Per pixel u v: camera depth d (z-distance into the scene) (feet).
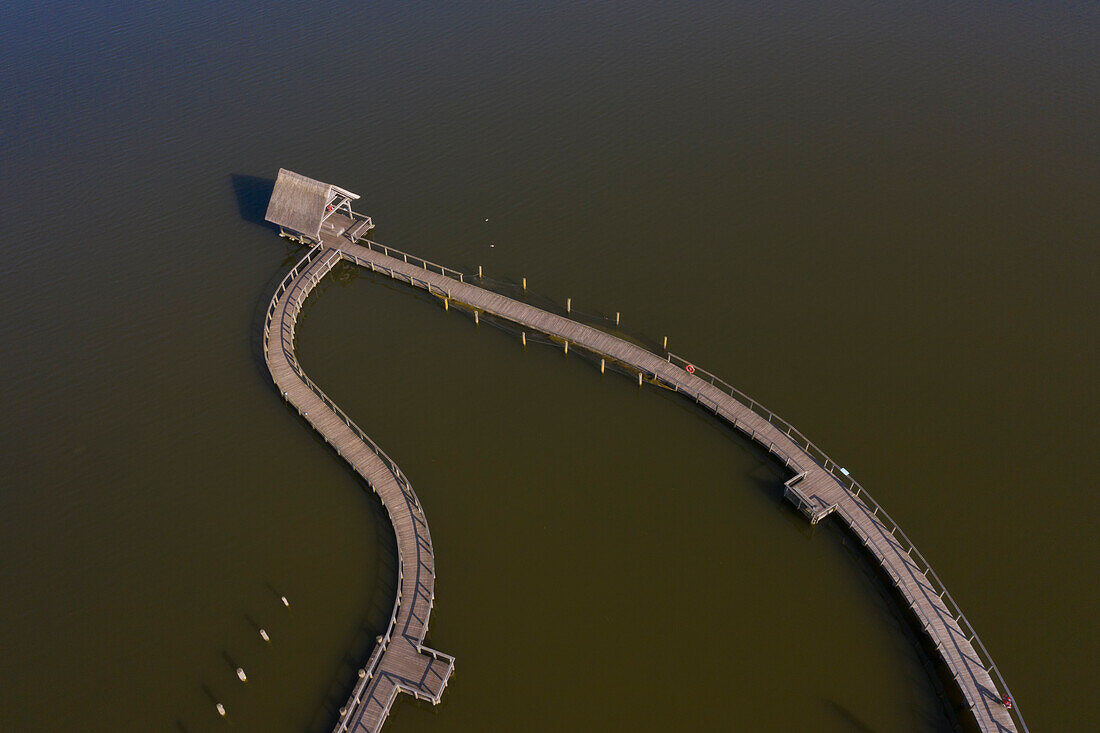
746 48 299.58
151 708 139.54
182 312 214.48
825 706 137.49
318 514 168.86
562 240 228.02
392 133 270.26
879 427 176.65
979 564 152.76
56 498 172.65
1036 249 215.51
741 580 155.74
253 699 140.05
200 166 261.85
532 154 258.57
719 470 174.91
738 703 137.90
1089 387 181.68
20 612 153.69
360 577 157.17
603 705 138.21
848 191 237.04
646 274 216.13
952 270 211.00
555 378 195.62
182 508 170.50
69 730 137.28
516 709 138.00
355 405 189.37
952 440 173.27
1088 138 249.75
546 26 319.47
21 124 282.36
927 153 248.32
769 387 186.09
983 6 314.35
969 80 276.62
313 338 207.10
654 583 155.22
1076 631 143.02
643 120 268.82
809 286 209.46
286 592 155.22
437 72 297.12
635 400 189.78
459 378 196.03
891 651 144.77
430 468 175.73
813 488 164.96
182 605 153.89
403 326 210.38
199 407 190.90
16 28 337.72
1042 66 281.13
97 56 318.24
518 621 150.00
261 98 289.53
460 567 158.30
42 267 228.02
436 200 243.81
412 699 139.95
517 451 179.32
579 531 164.04
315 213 222.28
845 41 299.79
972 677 135.54
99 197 251.39
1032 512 160.25
